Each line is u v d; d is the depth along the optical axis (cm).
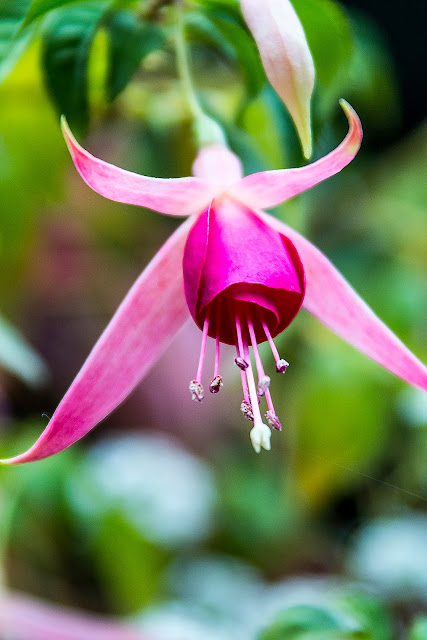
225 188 32
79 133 35
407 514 49
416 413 44
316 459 46
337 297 32
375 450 45
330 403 44
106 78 35
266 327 32
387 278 49
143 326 32
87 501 48
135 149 50
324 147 40
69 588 52
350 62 37
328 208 54
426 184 54
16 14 35
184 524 55
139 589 49
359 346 32
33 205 44
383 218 53
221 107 43
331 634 35
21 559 50
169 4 35
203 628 45
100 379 31
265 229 31
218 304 32
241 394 48
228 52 37
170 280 32
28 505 47
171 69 43
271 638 35
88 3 35
